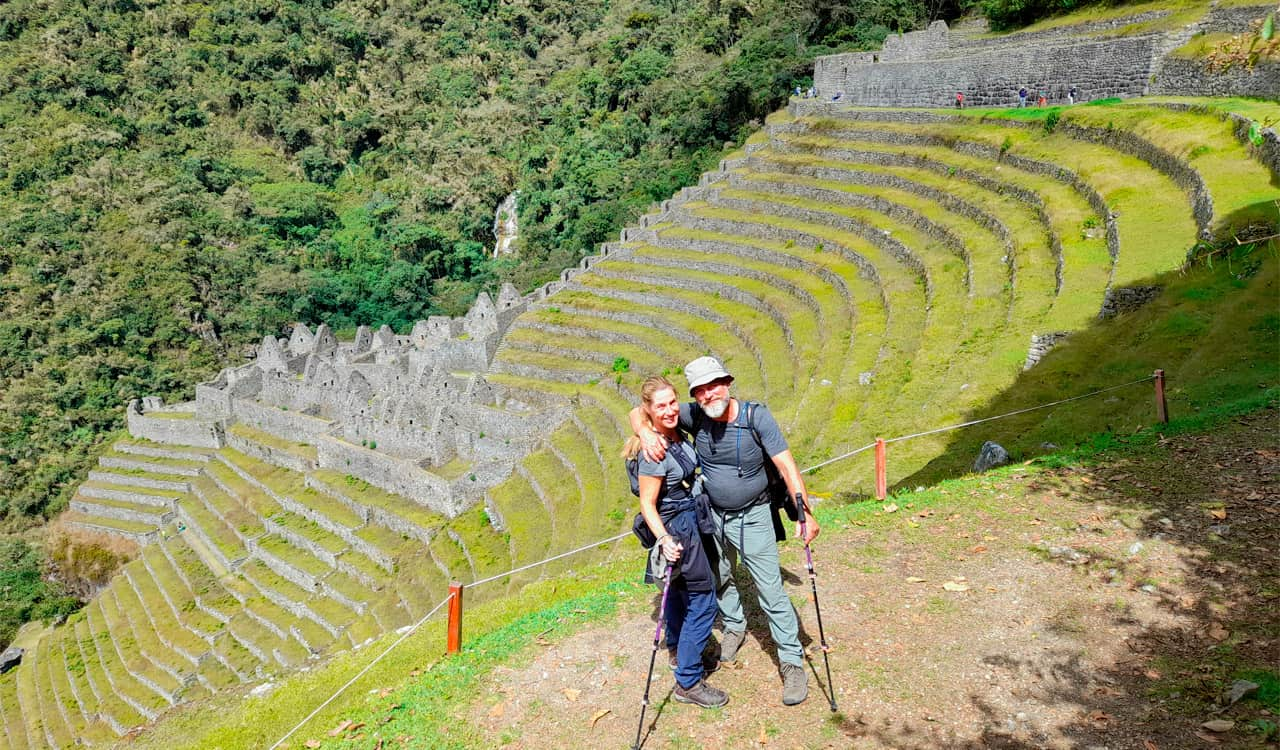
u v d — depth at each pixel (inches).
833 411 946.7
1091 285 956.6
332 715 397.1
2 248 3048.7
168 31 4621.1
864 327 1187.3
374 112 4650.6
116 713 1342.3
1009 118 1601.9
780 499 309.0
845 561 429.4
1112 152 1277.1
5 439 2508.6
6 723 1471.5
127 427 2536.9
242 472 1914.4
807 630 362.0
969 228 1323.8
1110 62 1499.8
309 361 2010.3
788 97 2760.8
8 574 1984.5
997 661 321.7
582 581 541.6
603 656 366.9
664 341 1631.4
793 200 1866.4
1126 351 783.7
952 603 370.9
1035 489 491.2
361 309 3405.5
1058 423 680.4
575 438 1460.4
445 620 569.0
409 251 3634.4
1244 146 1019.9
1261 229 823.1
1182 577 361.7
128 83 4192.9
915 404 872.3
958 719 289.7
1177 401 635.5
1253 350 687.7
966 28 2471.7
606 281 1941.4
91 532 1983.3
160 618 1553.9
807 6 2898.6
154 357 2997.0
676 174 2871.6
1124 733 268.5
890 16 2800.2
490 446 1562.5
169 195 3587.6
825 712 302.4
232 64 4623.5
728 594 327.3
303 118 4520.2
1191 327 764.6
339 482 1674.5
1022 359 868.6
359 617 1336.1
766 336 1413.6
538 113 4116.6
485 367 1851.6
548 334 1855.3
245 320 3201.3
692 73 3304.6
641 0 4653.1
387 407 1669.5
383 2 5324.8
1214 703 272.7
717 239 1870.1
